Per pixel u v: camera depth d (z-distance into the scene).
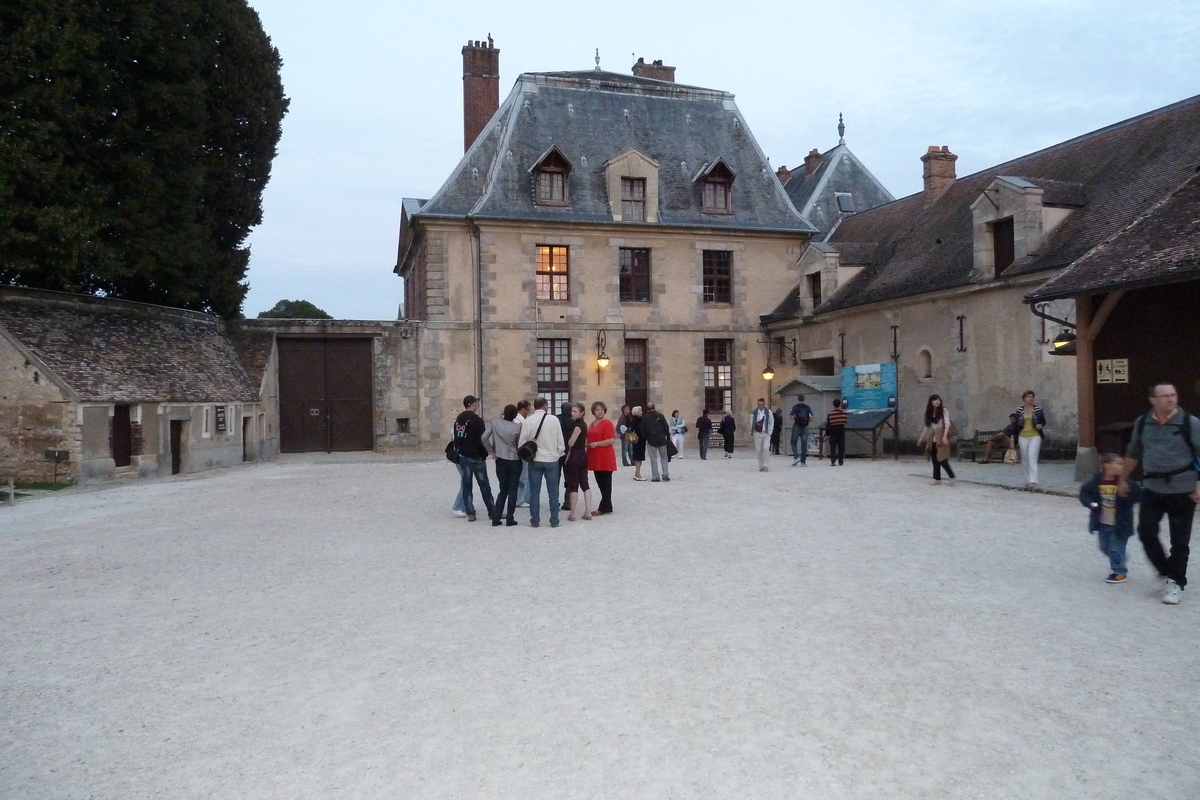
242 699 4.95
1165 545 8.96
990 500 12.82
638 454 17.67
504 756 4.11
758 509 12.38
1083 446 13.98
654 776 3.87
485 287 27.48
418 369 27.55
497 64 32.81
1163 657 5.34
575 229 28.30
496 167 28.27
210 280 26.38
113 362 20.09
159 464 20.28
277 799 3.74
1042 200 19.19
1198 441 6.54
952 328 21.34
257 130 27.88
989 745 4.13
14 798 3.79
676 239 29.47
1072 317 17.83
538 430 11.12
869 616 6.38
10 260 19.14
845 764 3.96
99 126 21.34
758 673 5.17
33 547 10.19
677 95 32.12
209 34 26.16
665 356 29.27
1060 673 5.08
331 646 5.93
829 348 26.83
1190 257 11.14
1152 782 3.75
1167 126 19.19
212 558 9.27
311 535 10.77
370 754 4.18
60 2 20.00
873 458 22.55
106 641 6.16
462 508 12.73
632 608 6.75
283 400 27.92
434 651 5.76
